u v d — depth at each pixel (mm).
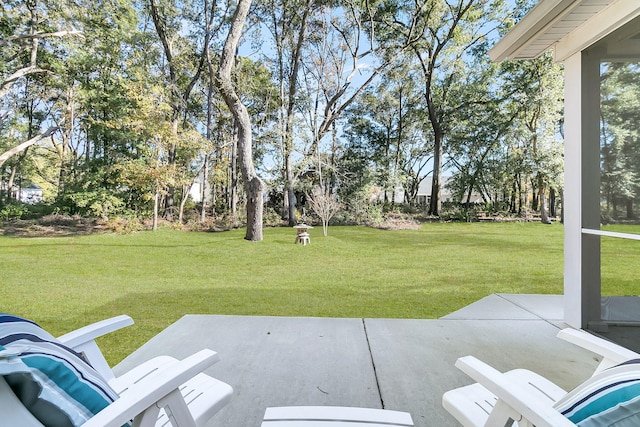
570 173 3086
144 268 7312
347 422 1069
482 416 1182
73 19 11164
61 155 12055
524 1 12188
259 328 3203
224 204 12984
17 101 11695
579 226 2984
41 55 11336
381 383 2209
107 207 10898
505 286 6141
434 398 2043
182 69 12625
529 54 3447
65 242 9203
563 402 930
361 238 10125
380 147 13867
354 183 12391
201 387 1408
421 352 2680
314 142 12523
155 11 12016
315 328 3207
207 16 12297
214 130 13008
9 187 12164
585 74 2920
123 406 816
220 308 4906
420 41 12797
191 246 9070
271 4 12648
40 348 792
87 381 836
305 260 7996
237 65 12898
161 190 10555
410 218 12570
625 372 852
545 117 11469
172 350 2697
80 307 4867
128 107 11172
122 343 3557
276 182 12555
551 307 3900
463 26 12656
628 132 2592
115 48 11789
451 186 13156
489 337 2982
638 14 2324
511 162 11781
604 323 2939
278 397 2047
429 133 13875
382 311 4852
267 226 12156
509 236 10266
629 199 2580
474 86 12695
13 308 4793
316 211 10742
